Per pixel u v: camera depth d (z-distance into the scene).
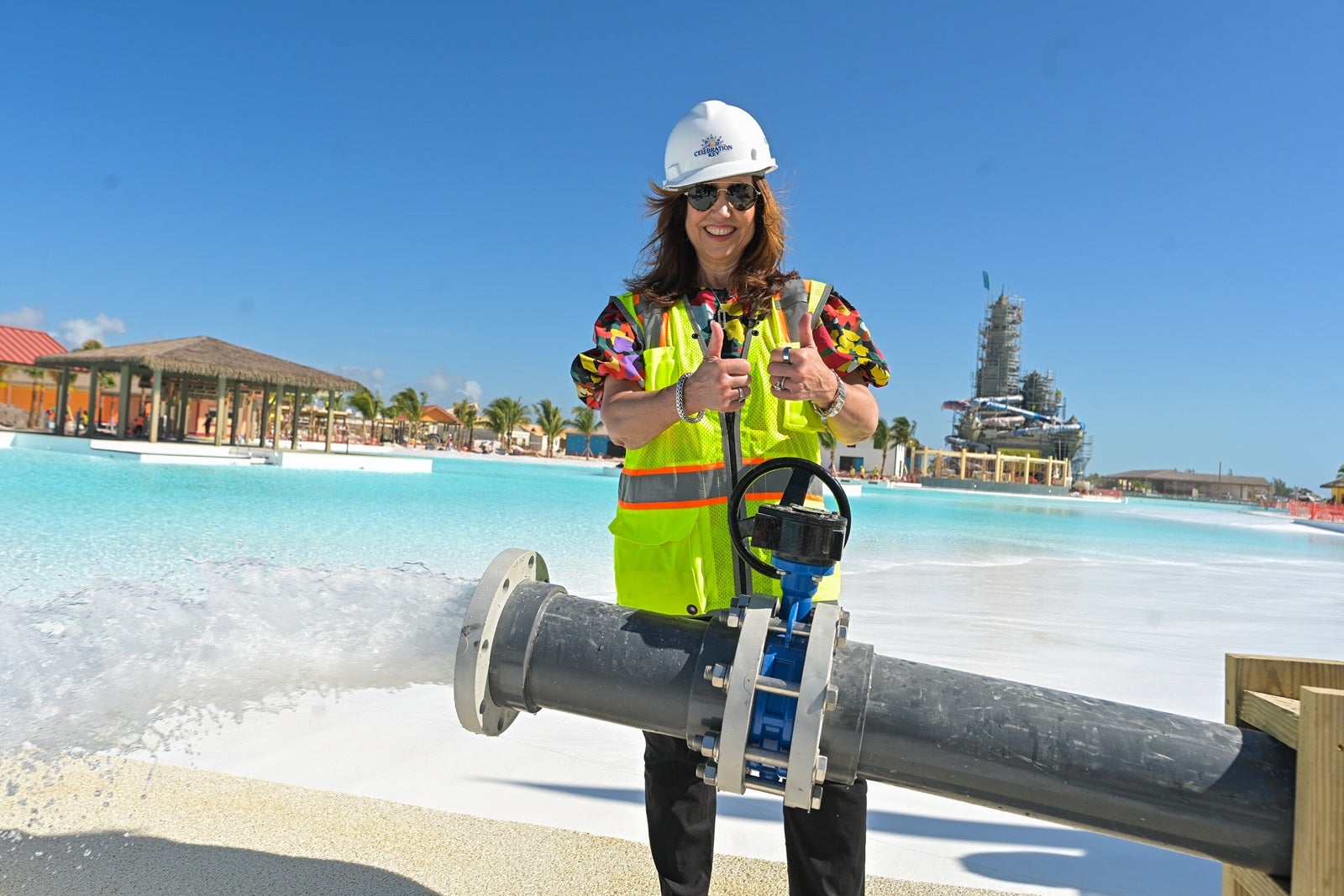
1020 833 2.56
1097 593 8.69
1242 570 12.73
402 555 8.34
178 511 11.39
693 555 1.64
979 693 1.16
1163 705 4.20
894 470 70.56
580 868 2.04
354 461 26.45
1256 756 1.08
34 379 41.75
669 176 1.81
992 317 97.69
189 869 1.93
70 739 2.57
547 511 15.31
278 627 3.43
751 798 2.71
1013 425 86.12
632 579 1.69
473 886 1.93
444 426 88.25
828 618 1.15
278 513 12.05
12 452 22.25
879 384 1.78
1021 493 62.06
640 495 1.68
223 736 2.76
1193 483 137.62
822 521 1.23
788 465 1.40
